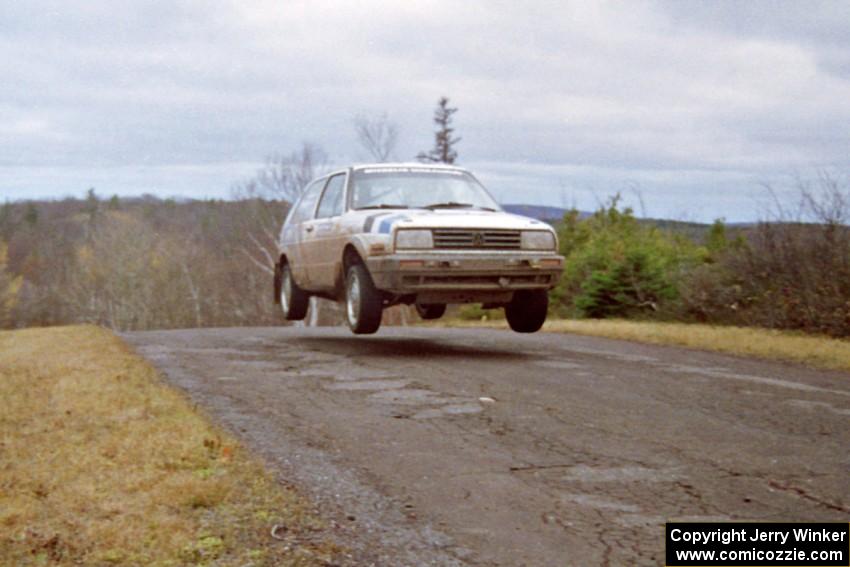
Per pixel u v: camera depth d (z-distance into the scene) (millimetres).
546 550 3693
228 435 5449
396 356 9469
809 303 12891
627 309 17422
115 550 3480
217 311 54125
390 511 4168
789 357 9617
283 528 3863
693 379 7941
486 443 5430
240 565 3400
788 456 5141
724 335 11461
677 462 5004
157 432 5312
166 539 3609
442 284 8898
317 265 10906
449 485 4570
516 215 9703
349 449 5277
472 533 3891
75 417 5785
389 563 3539
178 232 61125
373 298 9516
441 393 7082
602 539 3812
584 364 8883
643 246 18406
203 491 4148
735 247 15922
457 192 10391
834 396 7133
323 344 10859
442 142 51156
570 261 21016
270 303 48000
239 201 43719
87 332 12359
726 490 4484
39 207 84562
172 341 11312
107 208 72312
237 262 50125
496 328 14492
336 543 3725
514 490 4492
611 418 6148
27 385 7078
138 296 56156
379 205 10008
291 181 41875
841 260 13008
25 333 13594
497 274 8992
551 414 6262
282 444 5371
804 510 4188
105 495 4145
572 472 4805
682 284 16156
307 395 7012
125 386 6895
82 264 62031
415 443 5430
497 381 7684
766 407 6609
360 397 6926
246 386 7449
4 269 66750
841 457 5121
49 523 3768
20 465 4668
